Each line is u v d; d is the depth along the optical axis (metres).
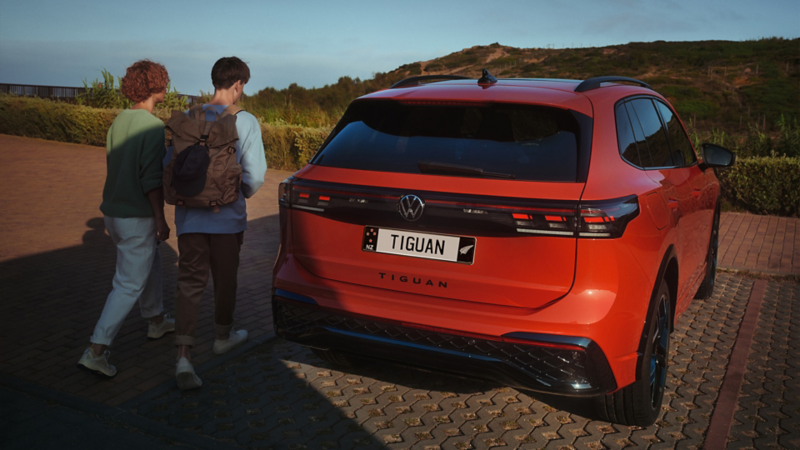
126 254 3.50
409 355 2.72
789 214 9.65
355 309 2.80
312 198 2.89
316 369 3.77
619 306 2.53
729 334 4.47
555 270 2.49
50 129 19.23
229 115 3.36
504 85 3.15
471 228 2.56
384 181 2.74
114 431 2.95
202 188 3.25
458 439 2.97
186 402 3.29
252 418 3.13
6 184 11.01
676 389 3.56
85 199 9.76
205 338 4.19
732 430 3.08
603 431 3.07
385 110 3.10
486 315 2.59
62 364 3.71
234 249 3.67
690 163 4.36
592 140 2.70
